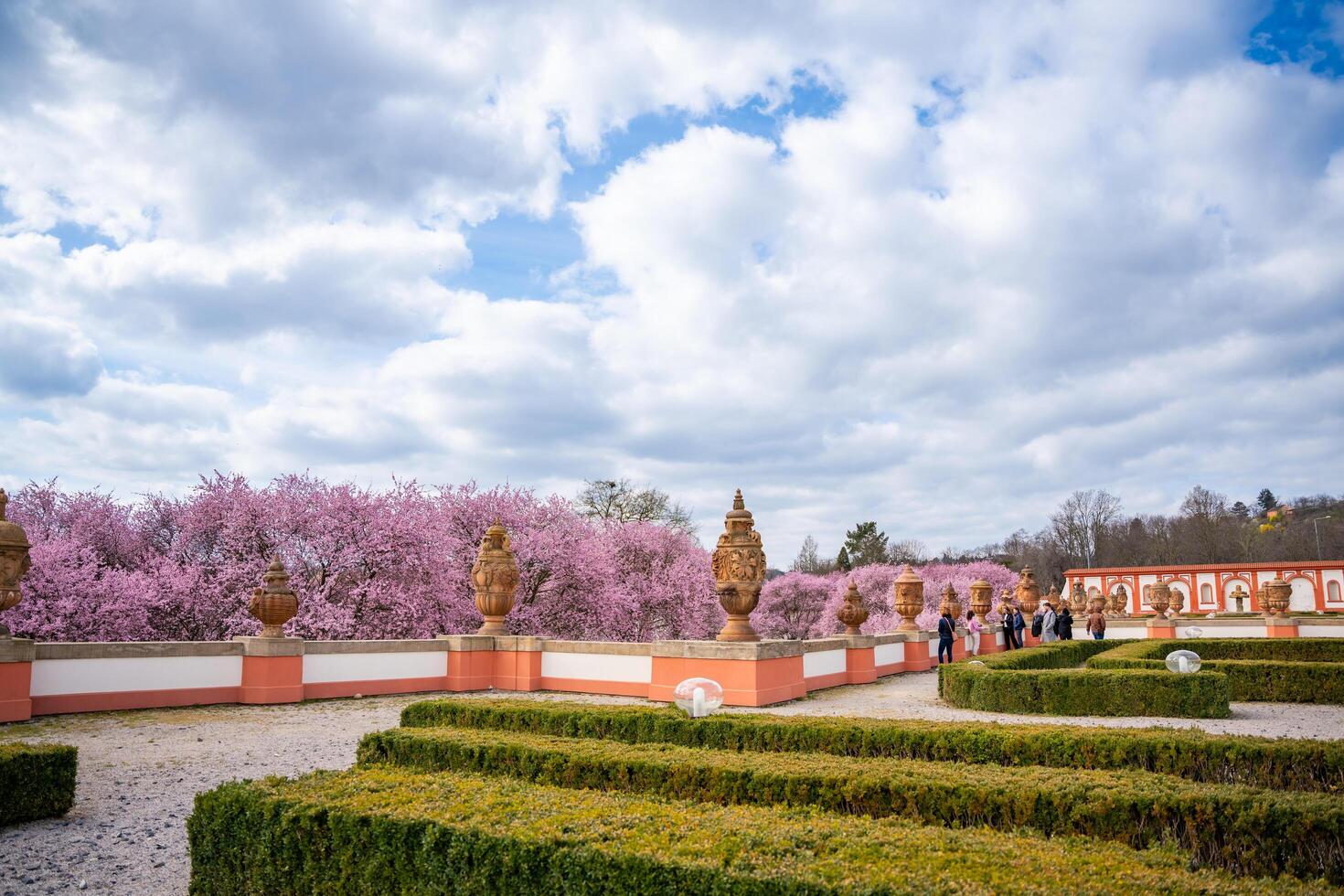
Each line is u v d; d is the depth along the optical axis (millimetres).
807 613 49219
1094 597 32719
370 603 20812
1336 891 3941
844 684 17875
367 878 4742
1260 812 4941
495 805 5023
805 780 5918
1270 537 76438
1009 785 5516
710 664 14016
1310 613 50469
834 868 3898
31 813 7035
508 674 16609
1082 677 13695
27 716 12219
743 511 14602
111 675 13281
